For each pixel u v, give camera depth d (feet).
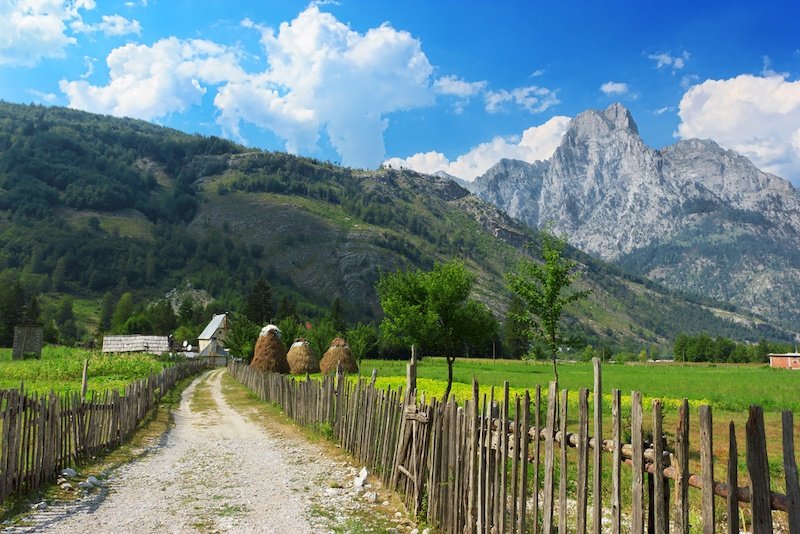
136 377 159.12
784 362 378.12
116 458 50.70
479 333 75.82
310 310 609.01
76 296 601.62
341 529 29.84
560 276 62.08
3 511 30.83
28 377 151.02
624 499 34.68
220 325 378.12
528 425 22.30
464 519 26.50
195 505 34.32
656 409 16.53
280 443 61.62
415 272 79.20
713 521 14.39
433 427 31.19
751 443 13.66
